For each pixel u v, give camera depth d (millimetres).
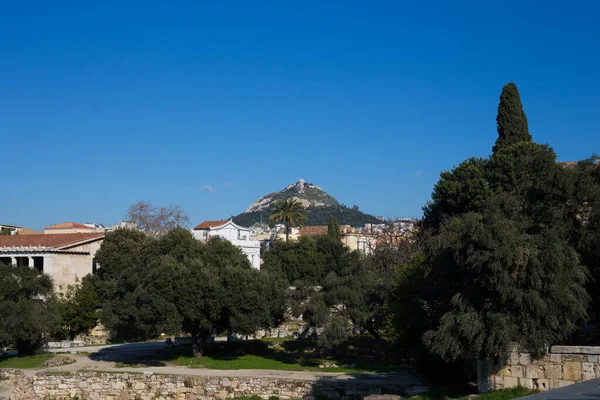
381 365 56375
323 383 45969
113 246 94375
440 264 36656
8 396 54875
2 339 60656
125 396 52688
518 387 31594
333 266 116750
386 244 92062
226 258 67000
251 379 48938
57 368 56938
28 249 89750
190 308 59062
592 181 37281
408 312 42094
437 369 40750
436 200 88938
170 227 123750
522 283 31703
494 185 81562
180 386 51156
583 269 34031
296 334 81438
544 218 36844
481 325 31672
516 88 90562
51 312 65312
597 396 23328
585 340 36719
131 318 61781
